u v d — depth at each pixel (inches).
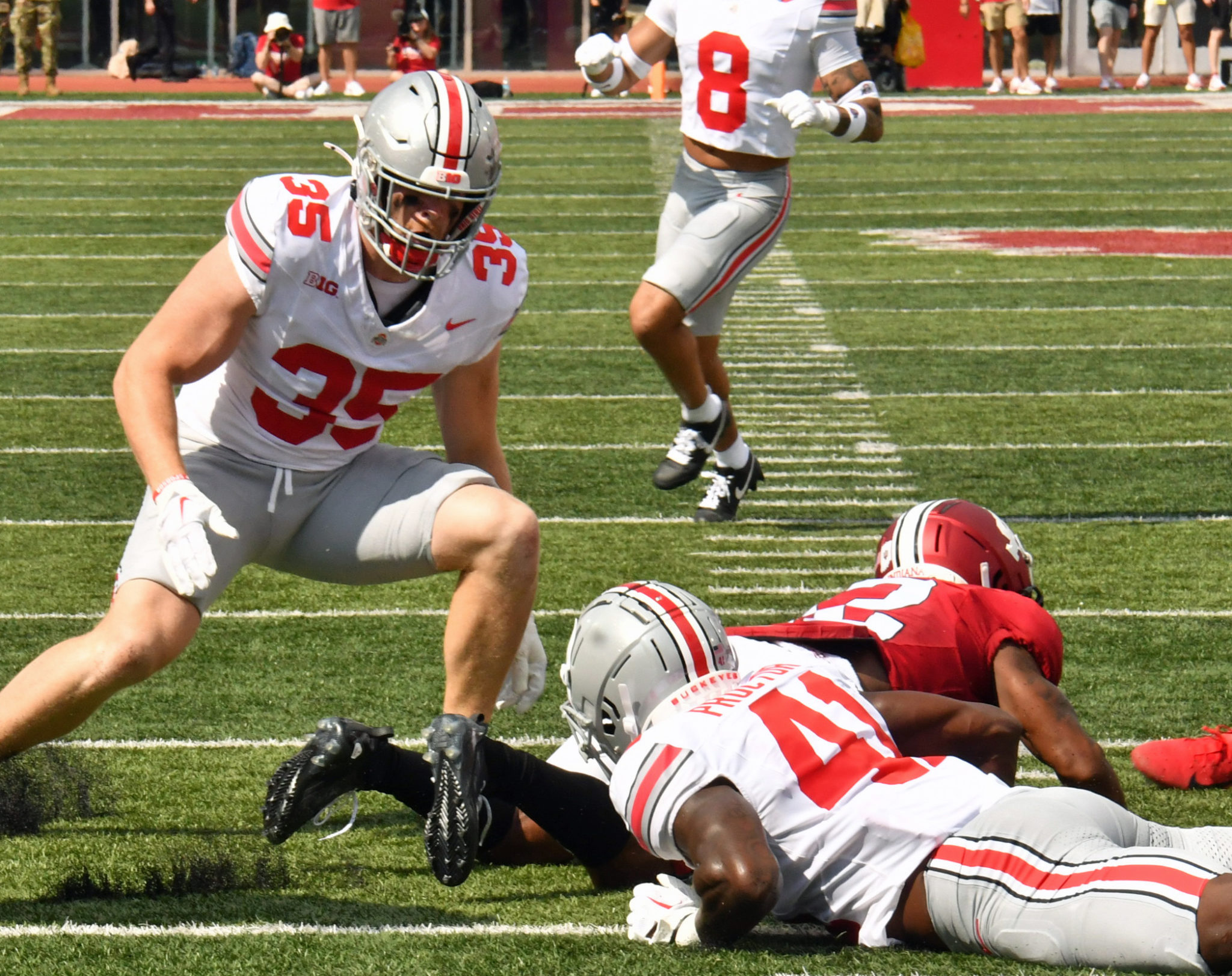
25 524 935.0
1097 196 2228.1
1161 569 843.4
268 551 514.0
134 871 487.8
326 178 487.8
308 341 484.7
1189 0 3430.1
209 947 426.6
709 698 444.8
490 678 499.8
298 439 501.0
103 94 3587.6
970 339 1411.2
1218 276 1673.2
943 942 420.2
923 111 3211.1
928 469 1040.8
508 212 2154.3
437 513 495.5
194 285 474.3
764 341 1416.1
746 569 860.0
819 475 1032.2
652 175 2453.2
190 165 2544.3
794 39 891.4
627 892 481.1
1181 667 701.3
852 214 2117.4
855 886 425.4
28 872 491.2
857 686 469.4
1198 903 381.1
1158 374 1278.3
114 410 1200.8
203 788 575.5
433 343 498.9
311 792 448.8
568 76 3831.2
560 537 913.5
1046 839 408.2
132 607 468.8
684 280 885.8
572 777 477.4
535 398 1234.0
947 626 497.4
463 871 432.8
